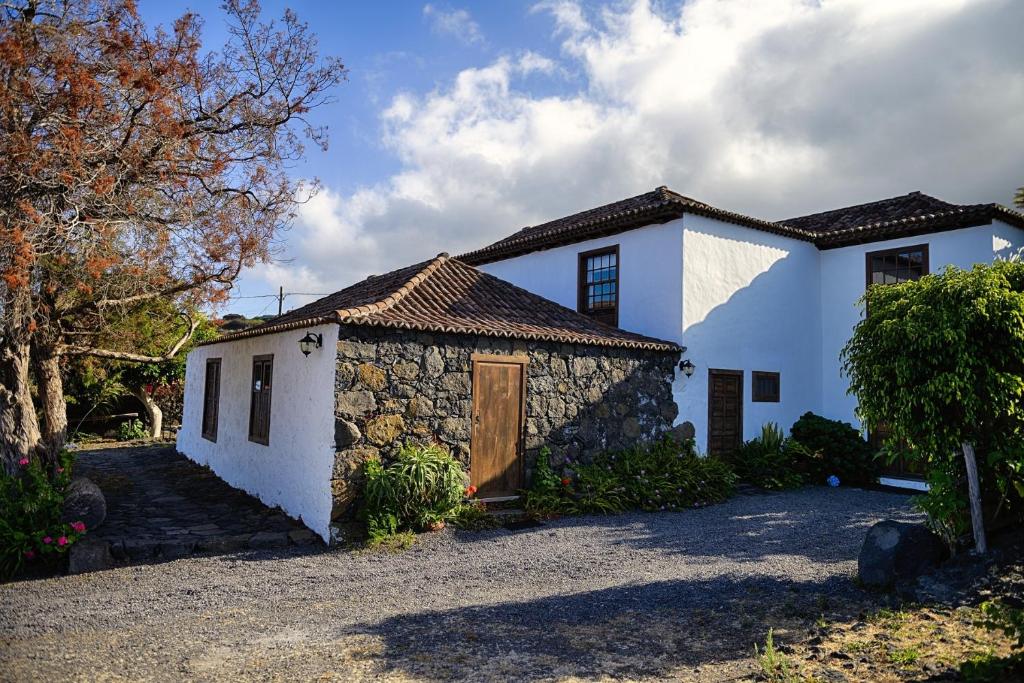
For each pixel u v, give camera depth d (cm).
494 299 1178
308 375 913
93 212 809
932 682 394
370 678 425
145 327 1515
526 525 912
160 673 438
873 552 607
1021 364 569
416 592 628
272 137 977
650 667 437
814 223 1603
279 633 517
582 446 1076
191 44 882
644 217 1267
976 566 573
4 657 469
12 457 880
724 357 1284
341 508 821
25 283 766
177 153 878
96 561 708
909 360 598
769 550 775
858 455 1271
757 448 1279
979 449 604
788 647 461
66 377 1786
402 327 878
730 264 1309
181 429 1691
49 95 789
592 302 1423
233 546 794
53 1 805
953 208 1330
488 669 438
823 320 1475
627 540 831
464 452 938
